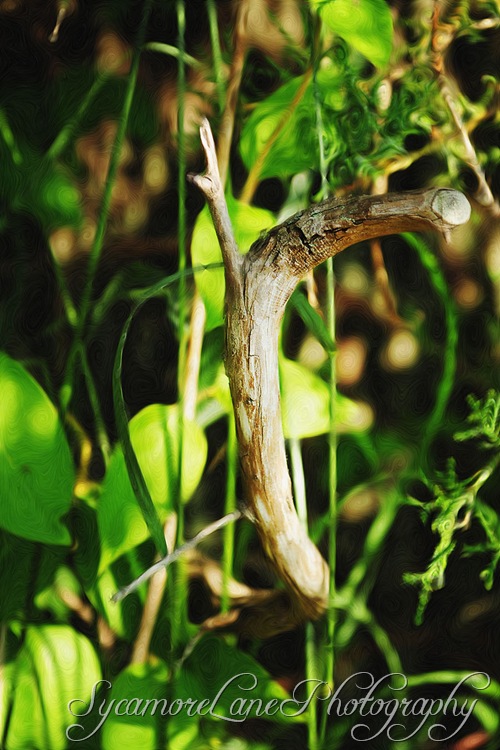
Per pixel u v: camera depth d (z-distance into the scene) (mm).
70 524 942
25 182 950
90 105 962
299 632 951
